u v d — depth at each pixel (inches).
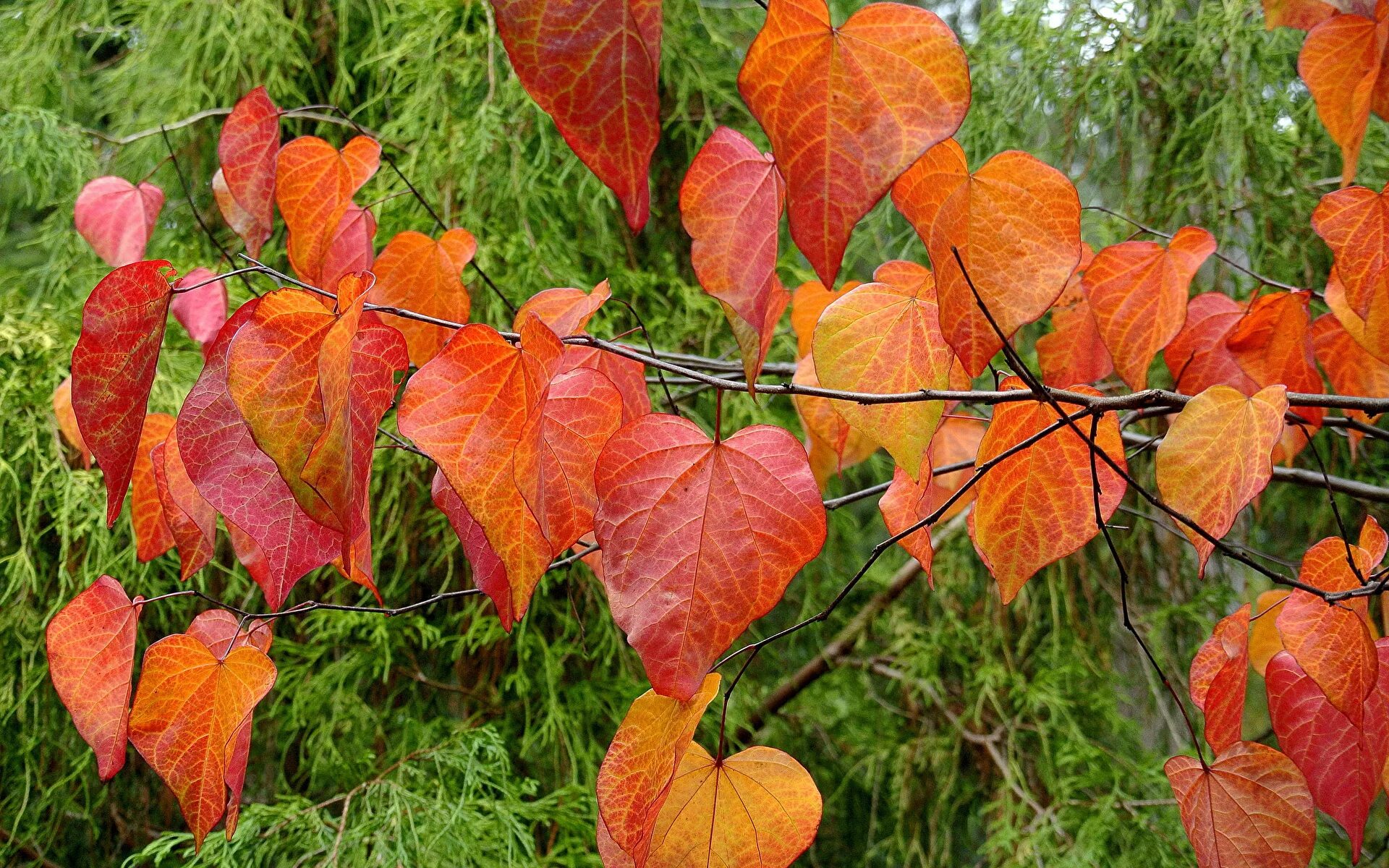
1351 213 36.6
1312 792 35.9
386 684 66.2
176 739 33.9
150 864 69.9
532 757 68.6
